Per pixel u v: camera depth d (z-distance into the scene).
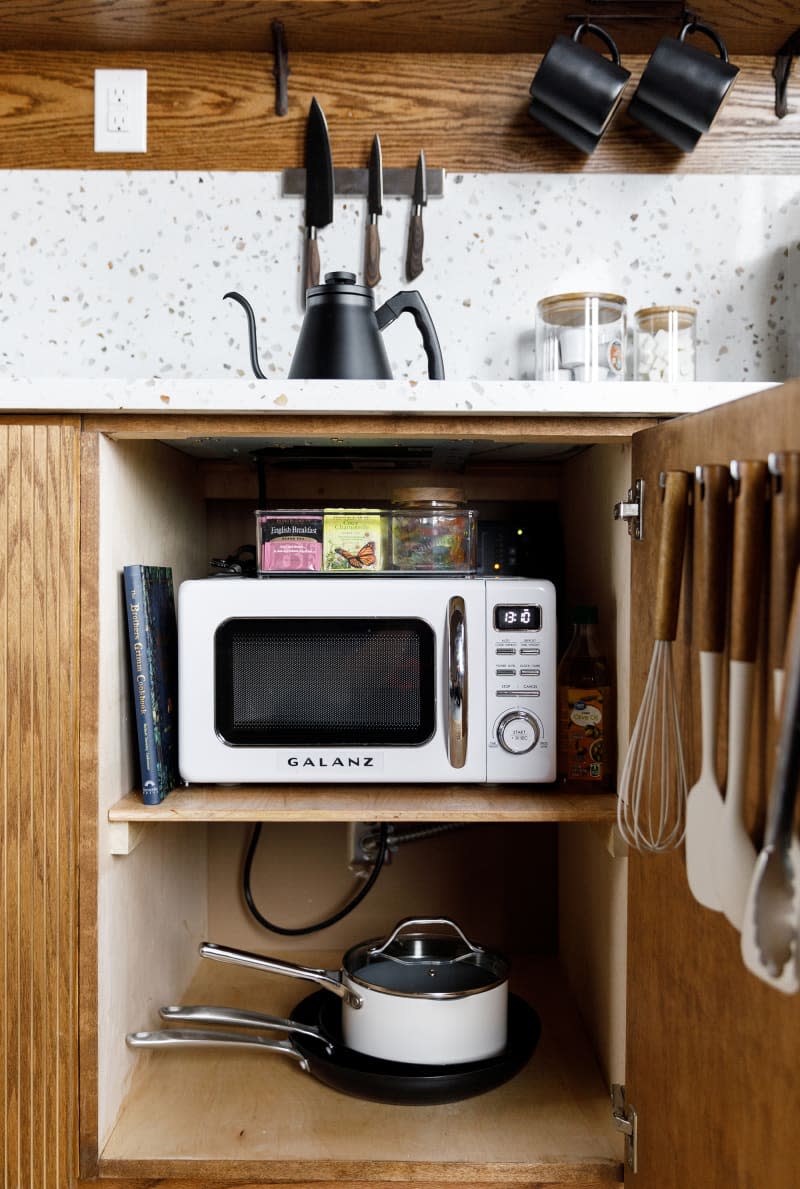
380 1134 0.92
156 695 0.95
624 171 1.24
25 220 1.23
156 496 1.07
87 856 0.86
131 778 0.98
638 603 0.82
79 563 0.86
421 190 1.22
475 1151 0.89
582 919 1.16
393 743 0.96
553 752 0.95
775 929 0.48
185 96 1.23
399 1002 0.98
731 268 1.24
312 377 0.99
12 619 0.86
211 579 0.99
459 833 1.34
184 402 0.85
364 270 1.23
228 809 0.90
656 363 1.16
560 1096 0.99
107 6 1.12
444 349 1.24
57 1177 0.86
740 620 0.53
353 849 1.33
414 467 1.27
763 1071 0.57
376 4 1.11
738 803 0.54
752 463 0.52
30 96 1.23
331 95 1.23
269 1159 0.87
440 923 1.14
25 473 0.86
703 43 1.20
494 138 1.23
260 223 1.23
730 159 1.24
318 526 0.99
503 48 1.22
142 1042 0.97
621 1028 0.95
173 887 1.16
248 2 1.11
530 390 0.85
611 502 0.99
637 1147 0.81
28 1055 0.86
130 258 1.23
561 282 1.24
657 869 0.76
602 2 1.11
